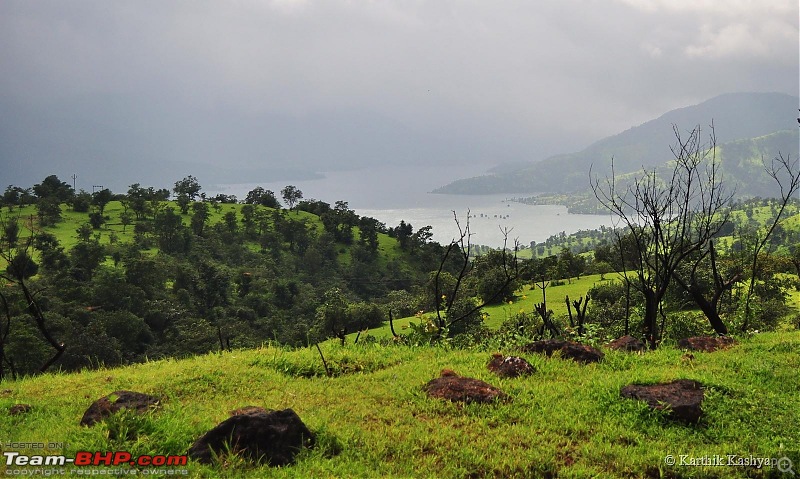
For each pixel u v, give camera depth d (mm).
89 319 65500
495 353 9828
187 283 94188
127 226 141250
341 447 6297
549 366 9211
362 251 147250
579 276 81875
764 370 8711
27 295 12141
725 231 78625
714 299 12297
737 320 13742
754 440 6609
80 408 7766
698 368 9031
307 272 130625
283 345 12461
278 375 9305
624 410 7352
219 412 7234
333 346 11516
